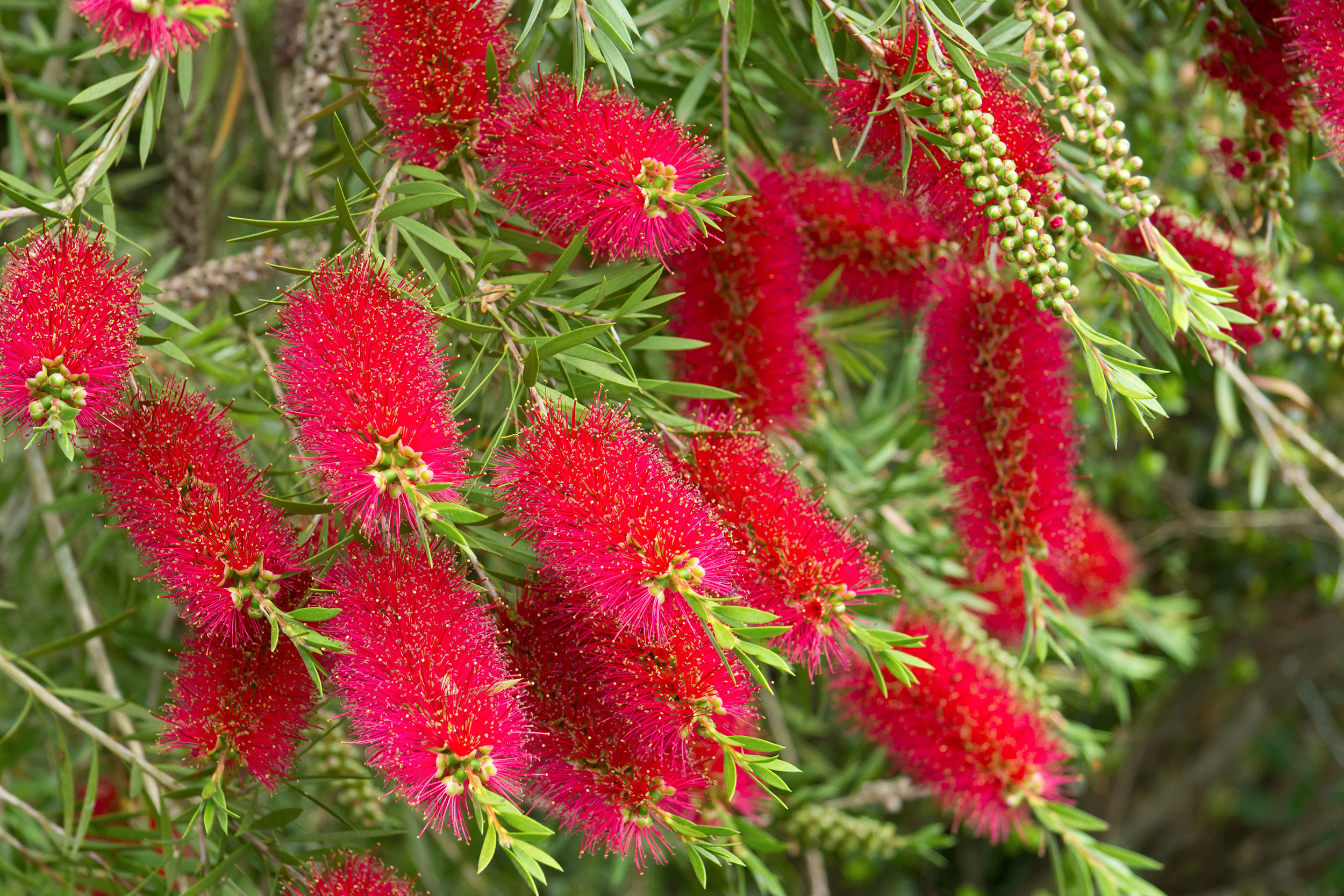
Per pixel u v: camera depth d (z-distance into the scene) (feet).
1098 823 4.09
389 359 3.56
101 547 4.61
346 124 4.81
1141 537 7.59
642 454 3.63
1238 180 4.25
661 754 3.66
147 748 4.24
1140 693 5.83
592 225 3.73
